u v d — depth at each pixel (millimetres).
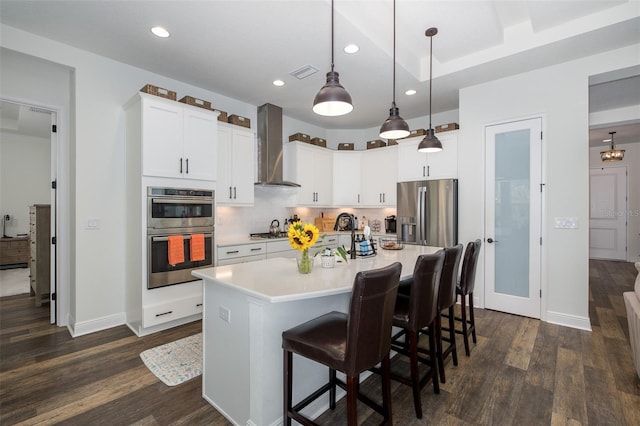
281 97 4238
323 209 6000
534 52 3059
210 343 2008
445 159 4223
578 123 3207
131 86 3334
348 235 5270
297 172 4965
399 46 3227
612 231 7344
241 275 1974
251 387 1676
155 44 2895
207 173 3432
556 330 3152
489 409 1936
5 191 6270
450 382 2234
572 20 2775
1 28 2590
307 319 1905
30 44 2730
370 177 5410
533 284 3482
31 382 2213
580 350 2705
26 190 6477
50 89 3115
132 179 3148
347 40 2789
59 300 3260
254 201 4652
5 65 2861
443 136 4234
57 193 3236
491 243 3766
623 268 6383
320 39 2781
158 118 3039
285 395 1638
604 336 2996
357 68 3334
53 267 3307
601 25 2641
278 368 1731
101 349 2719
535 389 2141
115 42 2865
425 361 2182
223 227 4289
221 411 1909
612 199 7332
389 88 3896
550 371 2367
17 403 1981
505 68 3400
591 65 3129
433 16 2799
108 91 3182
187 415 1890
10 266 6215
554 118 3330
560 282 3314
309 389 1915
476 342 2875
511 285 3645
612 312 3725
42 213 3939
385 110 4805
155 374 2318
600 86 3914
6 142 6250
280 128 4637
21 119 4961
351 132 6020
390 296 1562
